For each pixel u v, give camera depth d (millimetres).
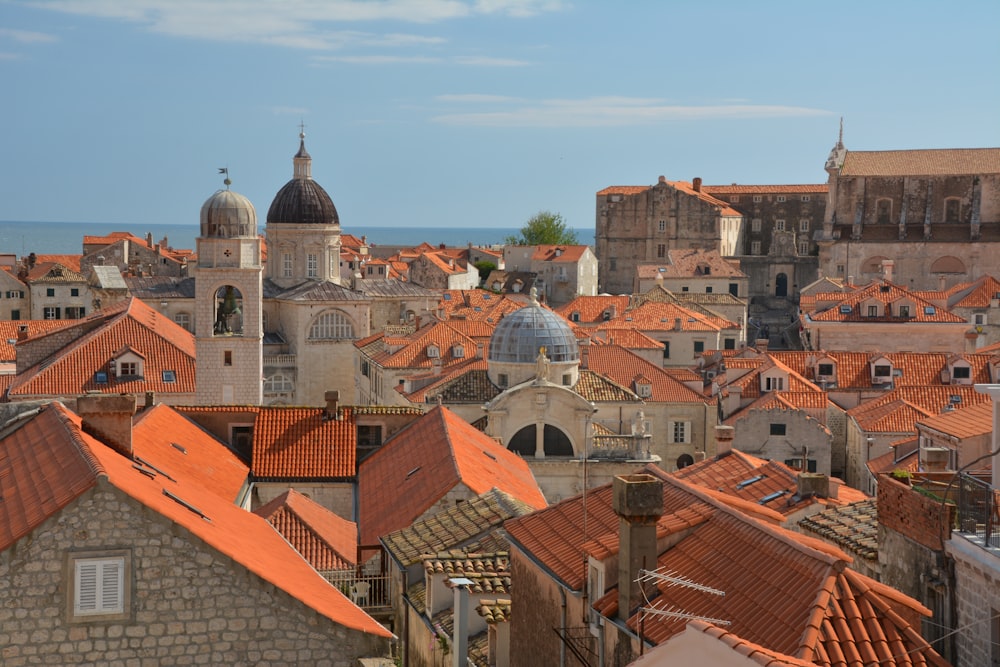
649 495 35812
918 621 33000
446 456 73375
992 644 34156
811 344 182000
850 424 130250
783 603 32531
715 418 147625
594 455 118500
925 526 39438
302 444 83375
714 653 25219
